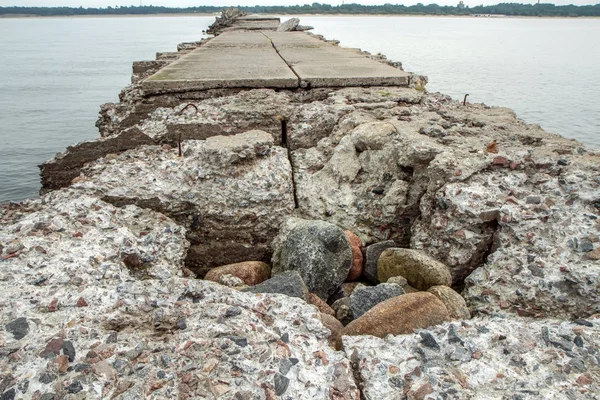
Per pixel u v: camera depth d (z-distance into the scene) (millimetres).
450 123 5926
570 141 5258
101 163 5676
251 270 4578
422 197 4855
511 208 4223
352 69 8961
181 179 5117
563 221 4023
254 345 2816
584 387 2615
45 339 2812
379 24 181500
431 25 186875
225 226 5043
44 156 21672
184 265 4973
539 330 3041
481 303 3896
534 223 4086
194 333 2896
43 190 6250
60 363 2639
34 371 2600
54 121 27938
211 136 6074
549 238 3975
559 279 3670
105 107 9125
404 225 5160
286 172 5316
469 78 33938
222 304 3154
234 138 5441
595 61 47625
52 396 2475
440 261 4398
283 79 7801
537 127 5859
